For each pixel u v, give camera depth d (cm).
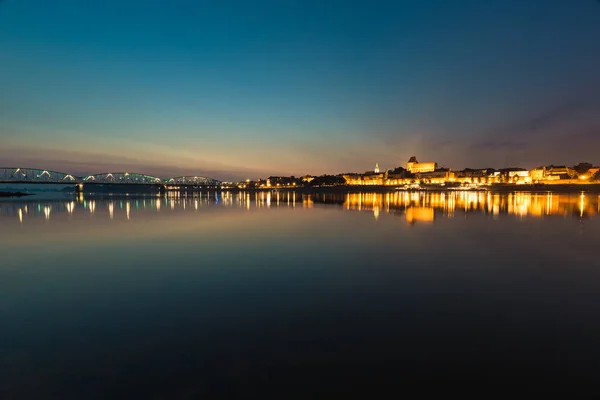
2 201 7400
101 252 1536
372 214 3594
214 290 960
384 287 975
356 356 589
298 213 3831
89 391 502
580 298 870
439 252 1489
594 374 533
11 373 546
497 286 975
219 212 4056
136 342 643
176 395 492
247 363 570
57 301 874
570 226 2388
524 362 567
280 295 912
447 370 548
